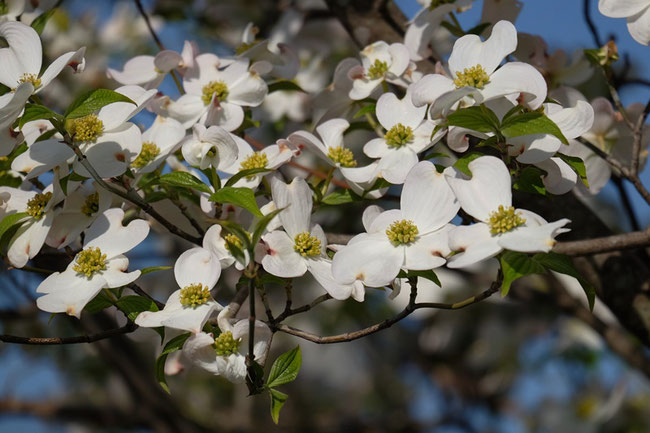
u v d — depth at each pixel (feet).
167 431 5.63
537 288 4.56
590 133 3.62
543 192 3.07
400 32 4.04
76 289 3.03
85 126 3.14
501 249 2.78
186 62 3.59
